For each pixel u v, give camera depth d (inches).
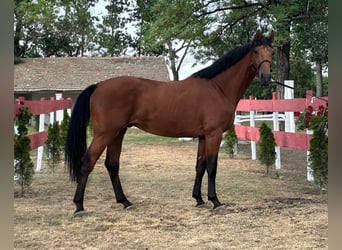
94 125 183.2
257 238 146.8
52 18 1175.0
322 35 460.4
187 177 283.6
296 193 225.6
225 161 359.3
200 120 190.9
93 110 182.5
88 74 995.9
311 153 218.4
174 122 189.5
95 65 1035.9
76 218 175.3
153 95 187.9
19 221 169.5
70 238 148.0
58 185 251.1
